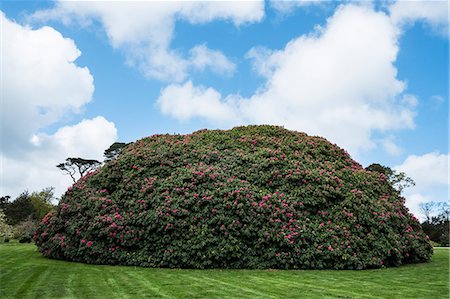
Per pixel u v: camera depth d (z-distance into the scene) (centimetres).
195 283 851
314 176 1303
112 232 1178
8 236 3184
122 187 1313
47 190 5216
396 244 1195
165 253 1112
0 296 706
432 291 770
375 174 1508
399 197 1477
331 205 1271
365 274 1012
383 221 1226
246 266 1102
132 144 1622
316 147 1572
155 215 1145
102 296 710
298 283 860
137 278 912
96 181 1399
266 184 1301
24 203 4444
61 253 1289
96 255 1186
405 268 1155
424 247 1374
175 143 1523
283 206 1193
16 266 1091
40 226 1448
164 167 1342
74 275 946
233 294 733
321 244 1132
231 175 1316
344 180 1368
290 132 1706
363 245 1156
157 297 705
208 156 1416
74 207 1317
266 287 807
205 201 1176
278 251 1118
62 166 5172
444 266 1212
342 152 1612
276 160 1372
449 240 4003
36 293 732
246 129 1733
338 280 906
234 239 1109
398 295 727
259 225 1143
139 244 1169
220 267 1103
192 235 1127
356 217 1215
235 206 1149
